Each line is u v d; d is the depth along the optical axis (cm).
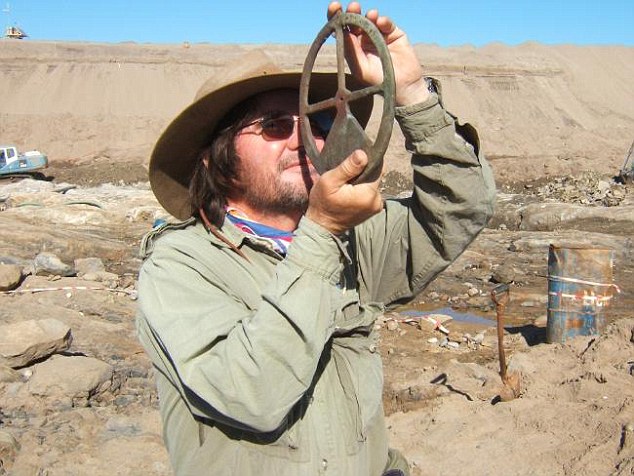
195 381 185
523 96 9094
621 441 541
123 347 795
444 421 629
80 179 3906
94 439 577
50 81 8275
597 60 10450
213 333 189
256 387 178
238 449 201
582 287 893
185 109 223
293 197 222
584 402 631
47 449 550
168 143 235
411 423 644
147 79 8600
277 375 179
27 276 1089
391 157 3978
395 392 712
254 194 223
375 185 183
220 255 213
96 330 831
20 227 1440
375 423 228
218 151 225
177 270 204
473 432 604
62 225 1977
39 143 5884
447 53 10131
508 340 998
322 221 187
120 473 527
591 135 7144
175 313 195
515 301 1280
